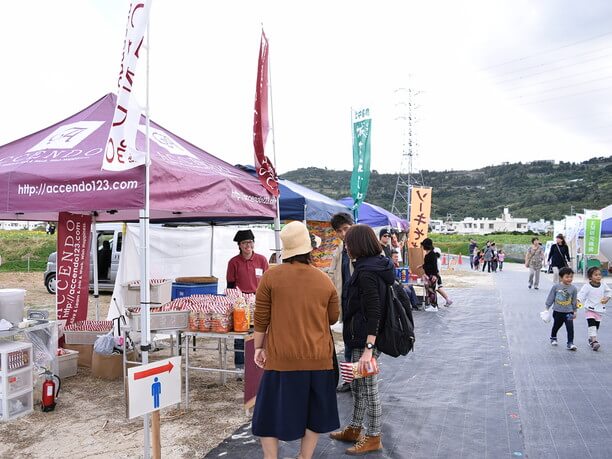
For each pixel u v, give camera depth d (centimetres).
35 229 3925
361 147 1116
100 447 421
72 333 676
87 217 734
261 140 549
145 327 396
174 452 411
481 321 1122
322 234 1062
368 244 396
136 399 343
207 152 673
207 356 749
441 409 525
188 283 655
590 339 821
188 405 519
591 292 820
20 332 505
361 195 1120
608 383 625
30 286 1802
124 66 388
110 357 621
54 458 400
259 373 518
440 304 1427
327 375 329
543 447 428
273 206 620
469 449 422
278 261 624
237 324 499
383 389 598
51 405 508
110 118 587
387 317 393
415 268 1490
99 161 455
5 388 480
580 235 2539
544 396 573
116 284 908
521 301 1494
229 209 531
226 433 450
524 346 851
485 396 572
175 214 766
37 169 464
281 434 318
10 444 428
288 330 324
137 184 407
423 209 1498
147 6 395
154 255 1044
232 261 649
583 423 486
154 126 634
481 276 2625
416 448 422
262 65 547
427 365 718
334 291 340
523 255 4712
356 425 432
